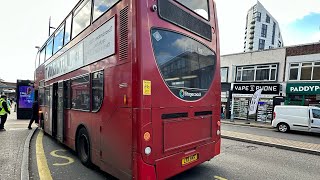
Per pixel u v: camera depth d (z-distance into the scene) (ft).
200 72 14.76
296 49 56.80
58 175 15.26
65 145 22.86
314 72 53.67
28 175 14.20
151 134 11.03
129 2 11.34
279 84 59.00
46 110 28.55
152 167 11.05
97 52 14.47
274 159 21.17
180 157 12.74
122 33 11.80
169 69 12.24
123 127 11.58
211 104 15.76
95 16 14.94
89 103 15.65
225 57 72.90
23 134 29.04
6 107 32.60
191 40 14.11
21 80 48.83
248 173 16.66
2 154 18.99
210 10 16.44
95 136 14.80
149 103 10.98
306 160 21.17
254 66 65.46
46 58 29.22
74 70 18.53
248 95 65.51
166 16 12.30
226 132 38.47
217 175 15.98
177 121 12.59
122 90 11.66
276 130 46.78
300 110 42.19
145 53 10.88
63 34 21.74
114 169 12.45
